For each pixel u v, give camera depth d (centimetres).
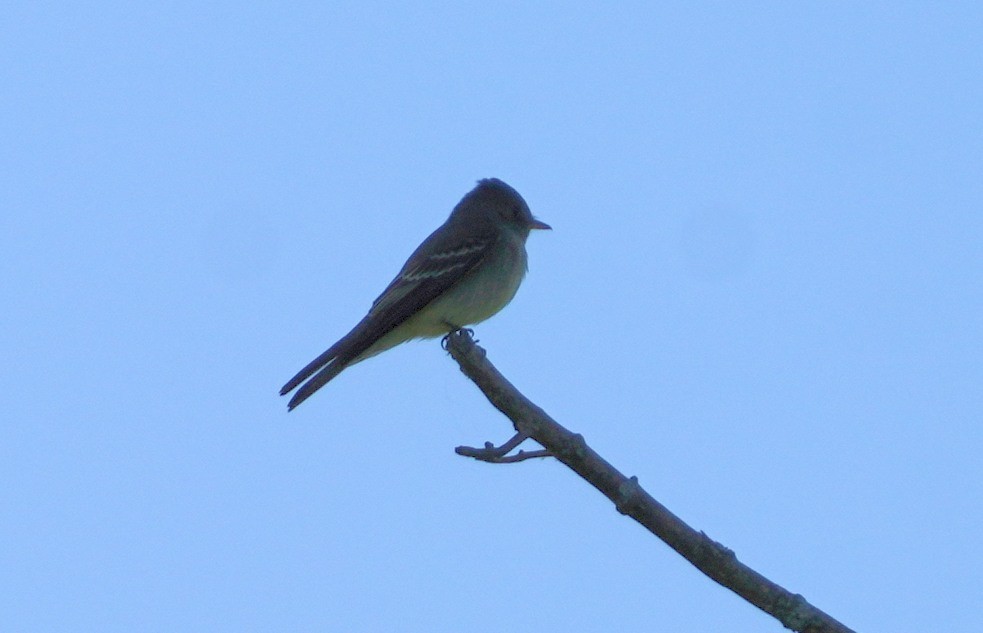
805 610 609
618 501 634
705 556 622
